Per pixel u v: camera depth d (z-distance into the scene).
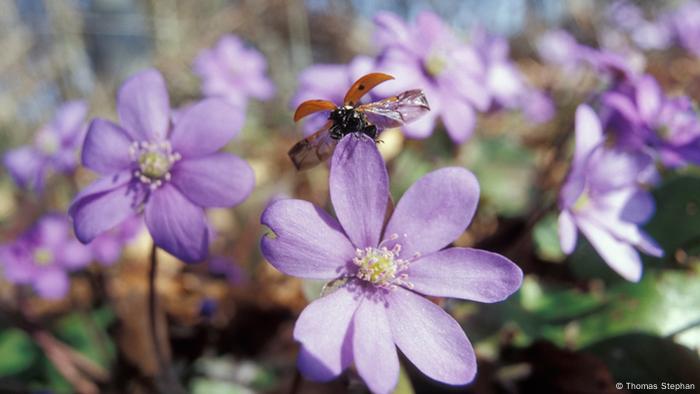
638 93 0.11
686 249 0.10
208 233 0.08
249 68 0.19
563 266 0.12
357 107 0.07
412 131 0.10
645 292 0.10
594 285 0.11
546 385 0.10
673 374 0.09
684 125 0.11
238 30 0.32
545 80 0.28
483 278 0.07
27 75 0.26
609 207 0.09
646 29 0.28
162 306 0.14
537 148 0.21
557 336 0.11
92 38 0.30
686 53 0.28
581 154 0.09
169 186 0.08
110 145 0.08
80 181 0.20
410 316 0.07
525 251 0.12
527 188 0.15
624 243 0.09
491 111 0.15
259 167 0.21
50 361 0.13
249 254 0.15
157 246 0.08
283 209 0.07
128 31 0.29
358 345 0.06
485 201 0.15
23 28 0.27
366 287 0.07
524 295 0.11
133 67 0.29
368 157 0.07
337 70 0.12
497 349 0.10
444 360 0.06
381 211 0.07
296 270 0.07
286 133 0.24
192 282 0.15
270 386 0.12
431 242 0.07
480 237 0.14
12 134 0.26
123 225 0.13
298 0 0.30
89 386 0.12
